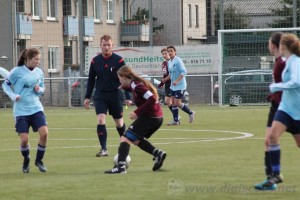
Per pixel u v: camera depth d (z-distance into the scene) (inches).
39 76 789.2
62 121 1700.3
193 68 2406.5
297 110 611.5
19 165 873.5
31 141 1229.1
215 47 2390.5
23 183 700.0
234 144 1089.4
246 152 965.8
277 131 613.9
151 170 781.3
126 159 777.6
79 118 1798.7
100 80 970.7
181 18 3147.1
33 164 877.2
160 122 762.2
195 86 2338.8
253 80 2185.0
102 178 720.3
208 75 2278.5
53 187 666.2
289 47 611.2
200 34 3142.2
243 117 1718.8
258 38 2242.9
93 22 3257.9
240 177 710.5
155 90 755.4
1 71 962.7
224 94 2201.0
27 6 3070.9
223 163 836.6
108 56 971.3
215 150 1002.1
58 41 3198.8
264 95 2187.5
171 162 853.8
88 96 986.1
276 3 2413.9
